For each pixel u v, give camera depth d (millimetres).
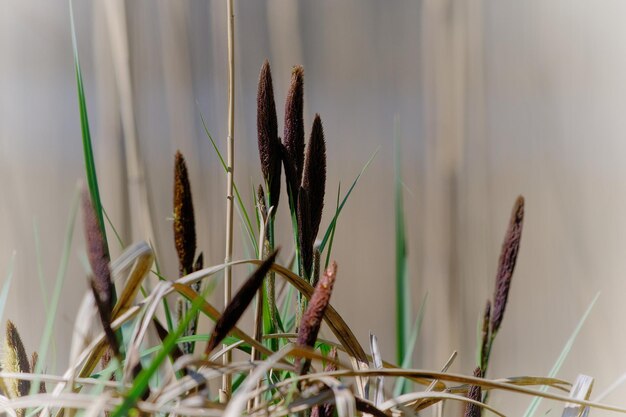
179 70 1399
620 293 1572
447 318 1400
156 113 1482
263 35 1540
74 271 1517
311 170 798
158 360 718
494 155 1558
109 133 1333
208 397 751
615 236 1592
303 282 787
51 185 1572
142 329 750
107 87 1353
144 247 761
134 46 1427
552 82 1607
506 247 801
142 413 754
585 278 1584
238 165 1398
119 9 1118
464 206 1448
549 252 1606
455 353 829
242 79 1525
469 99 1495
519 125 1586
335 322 792
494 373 1586
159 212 1471
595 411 1345
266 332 830
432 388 821
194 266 797
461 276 1426
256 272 741
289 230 1443
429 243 1463
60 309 1493
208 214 1344
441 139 1452
